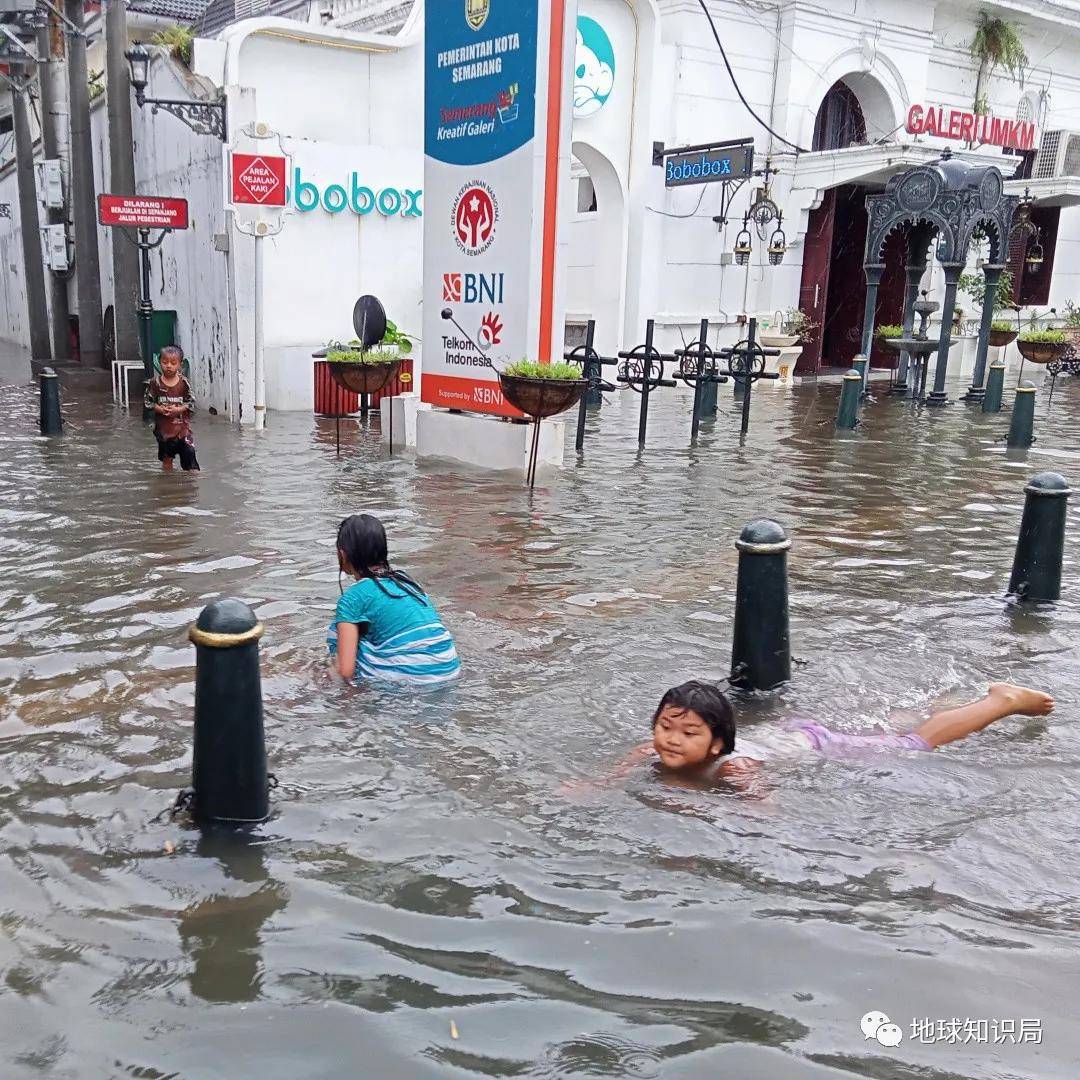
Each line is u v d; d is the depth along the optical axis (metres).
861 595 6.78
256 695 3.66
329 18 23.39
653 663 5.36
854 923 3.17
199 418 15.07
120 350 17.55
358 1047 2.60
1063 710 4.93
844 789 4.04
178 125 16.08
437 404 11.95
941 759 4.34
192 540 7.67
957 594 6.88
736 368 17.62
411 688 4.91
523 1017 2.72
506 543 7.78
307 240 16.42
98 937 3.04
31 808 3.78
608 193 20.70
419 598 5.09
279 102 16.20
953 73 24.89
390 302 17.38
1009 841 3.69
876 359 25.88
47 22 21.31
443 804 3.85
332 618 5.90
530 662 5.31
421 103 17.34
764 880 3.40
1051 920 3.23
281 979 2.86
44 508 8.72
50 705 4.68
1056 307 28.08
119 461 11.15
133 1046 2.60
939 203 17.72
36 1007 2.74
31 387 18.48
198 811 3.70
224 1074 2.50
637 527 8.46
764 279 22.50
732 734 4.14
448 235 11.45
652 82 19.91
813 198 21.83
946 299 18.12
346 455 11.79
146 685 4.93
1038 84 26.94
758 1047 2.62
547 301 10.69
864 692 5.12
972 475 11.52
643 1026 2.69
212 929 3.08
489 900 3.25
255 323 13.66
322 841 3.58
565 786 4.02
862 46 22.34
